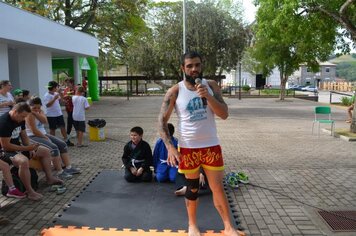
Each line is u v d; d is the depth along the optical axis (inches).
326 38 508.1
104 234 158.9
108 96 1360.7
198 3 995.3
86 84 1022.4
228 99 1182.3
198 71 132.4
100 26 1208.2
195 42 973.8
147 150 243.8
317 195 223.8
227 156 330.3
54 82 363.3
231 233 143.4
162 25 1042.7
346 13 430.3
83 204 203.9
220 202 142.5
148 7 1195.9
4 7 469.4
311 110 782.5
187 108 133.6
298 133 465.4
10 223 181.3
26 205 204.8
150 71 1205.7
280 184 245.0
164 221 179.9
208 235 152.6
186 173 139.6
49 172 237.1
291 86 2471.7
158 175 239.3
